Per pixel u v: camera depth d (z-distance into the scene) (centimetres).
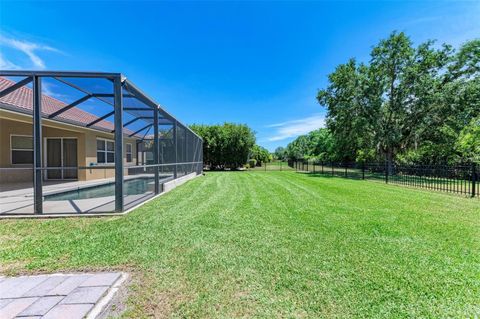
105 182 991
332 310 188
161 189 801
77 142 1059
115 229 390
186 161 1258
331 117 1800
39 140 480
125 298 203
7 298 198
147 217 467
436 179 937
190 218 459
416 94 1517
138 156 1523
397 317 180
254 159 3067
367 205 588
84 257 282
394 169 1203
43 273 245
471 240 342
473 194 717
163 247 314
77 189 827
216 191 830
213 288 219
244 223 426
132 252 298
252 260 276
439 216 479
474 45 1444
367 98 1590
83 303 192
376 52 1608
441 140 1507
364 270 253
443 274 244
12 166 934
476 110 1402
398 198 690
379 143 1669
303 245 322
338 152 2406
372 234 367
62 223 425
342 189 888
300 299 203
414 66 1530
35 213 479
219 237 353
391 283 227
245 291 215
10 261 270
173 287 221
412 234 368
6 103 650
